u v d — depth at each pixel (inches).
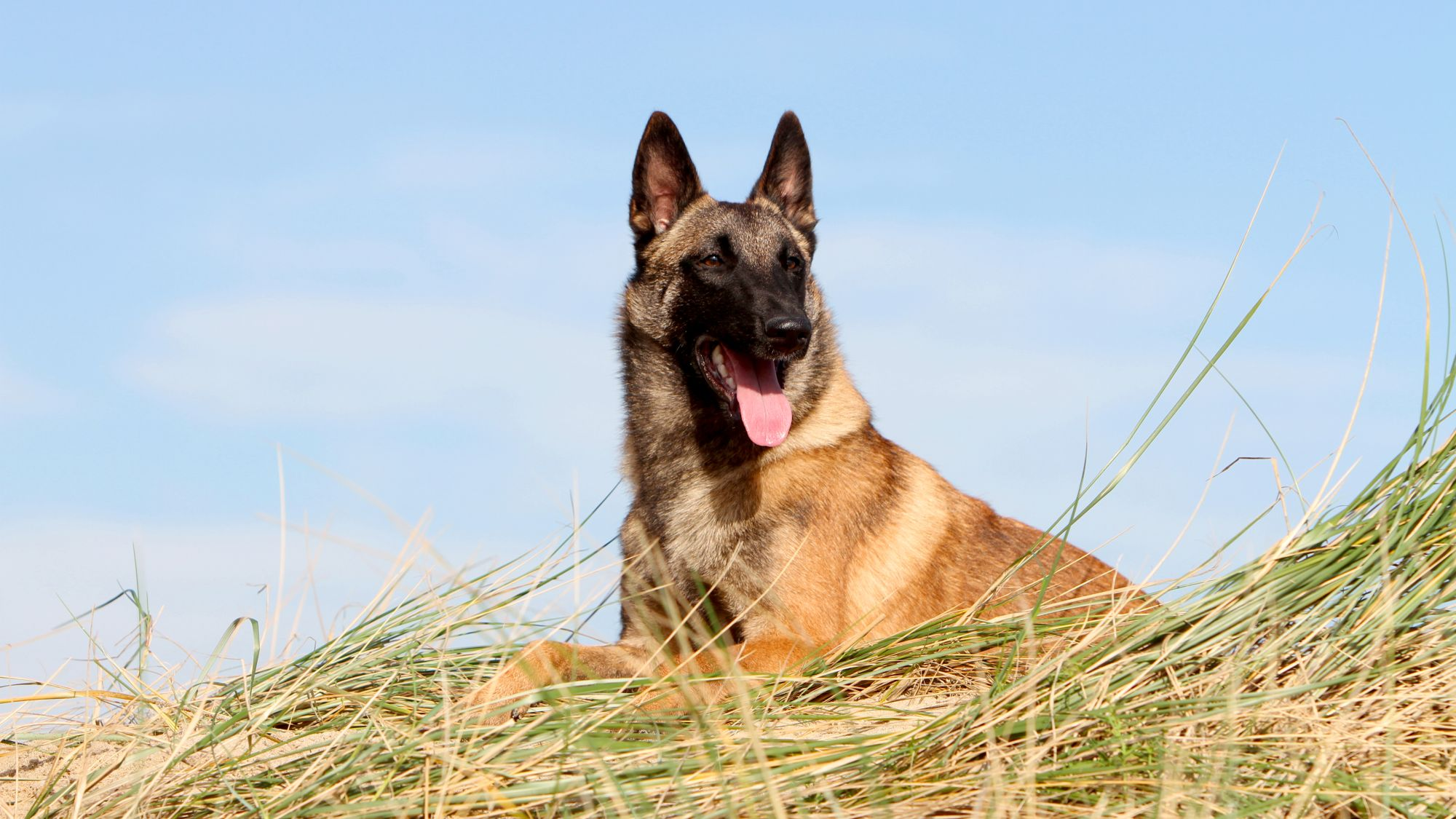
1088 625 203.0
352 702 190.4
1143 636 164.7
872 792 136.9
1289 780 134.0
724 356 263.9
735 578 250.4
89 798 159.8
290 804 146.4
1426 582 159.0
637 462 276.1
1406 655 156.3
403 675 196.7
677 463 264.1
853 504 253.6
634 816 130.0
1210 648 159.6
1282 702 148.2
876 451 263.4
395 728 168.1
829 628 243.6
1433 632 157.5
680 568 257.8
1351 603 160.6
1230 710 136.5
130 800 154.9
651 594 259.3
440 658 168.4
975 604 231.9
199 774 158.9
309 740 178.4
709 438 261.0
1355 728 143.6
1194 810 125.2
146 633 196.7
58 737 191.8
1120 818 126.6
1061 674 160.2
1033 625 203.6
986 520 273.4
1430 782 135.6
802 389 256.7
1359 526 167.0
